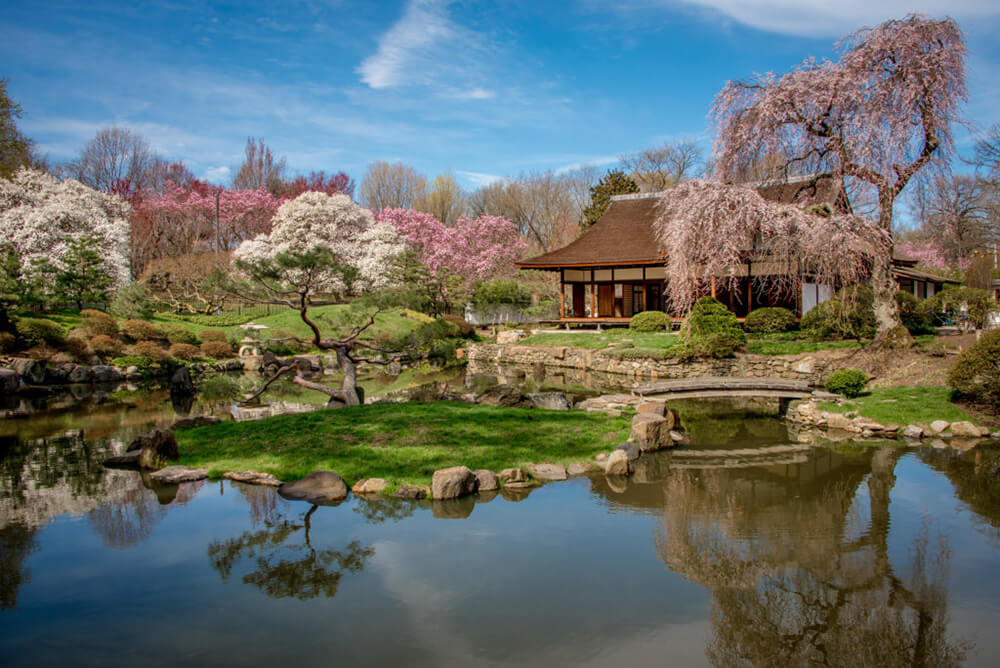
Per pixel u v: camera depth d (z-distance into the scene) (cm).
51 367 2023
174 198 4534
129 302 2652
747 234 1619
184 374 1877
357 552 611
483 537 648
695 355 1892
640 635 460
